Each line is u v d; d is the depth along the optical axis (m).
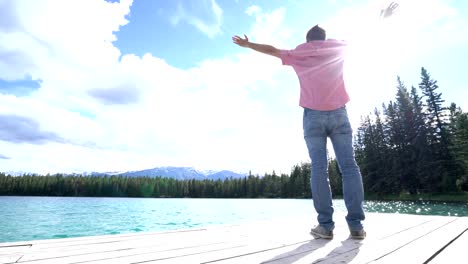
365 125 44.72
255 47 2.55
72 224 13.77
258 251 1.83
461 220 3.67
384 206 25.88
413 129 36.16
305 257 1.66
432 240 2.24
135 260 1.54
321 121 2.46
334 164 52.09
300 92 2.62
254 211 23.88
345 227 3.06
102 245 1.99
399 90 38.53
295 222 3.51
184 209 26.86
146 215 19.38
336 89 2.51
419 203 29.42
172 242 2.14
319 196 2.39
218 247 1.96
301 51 2.54
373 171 41.09
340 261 1.55
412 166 35.66
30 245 1.93
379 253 1.76
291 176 76.38
